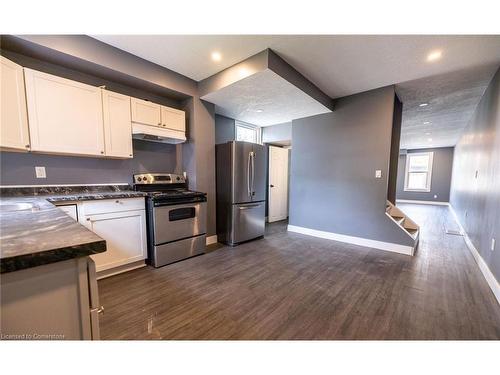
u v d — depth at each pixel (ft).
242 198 11.18
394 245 10.11
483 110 10.36
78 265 2.09
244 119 14.16
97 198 6.84
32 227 2.56
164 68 8.74
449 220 17.84
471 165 12.95
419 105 12.55
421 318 5.32
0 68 5.53
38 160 7.15
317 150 12.69
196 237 9.48
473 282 7.21
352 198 11.37
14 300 1.79
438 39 6.49
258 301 6.05
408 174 30.53
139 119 8.52
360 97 10.90
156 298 6.16
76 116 7.01
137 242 7.95
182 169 11.00
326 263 8.74
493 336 4.65
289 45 6.98
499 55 7.25
